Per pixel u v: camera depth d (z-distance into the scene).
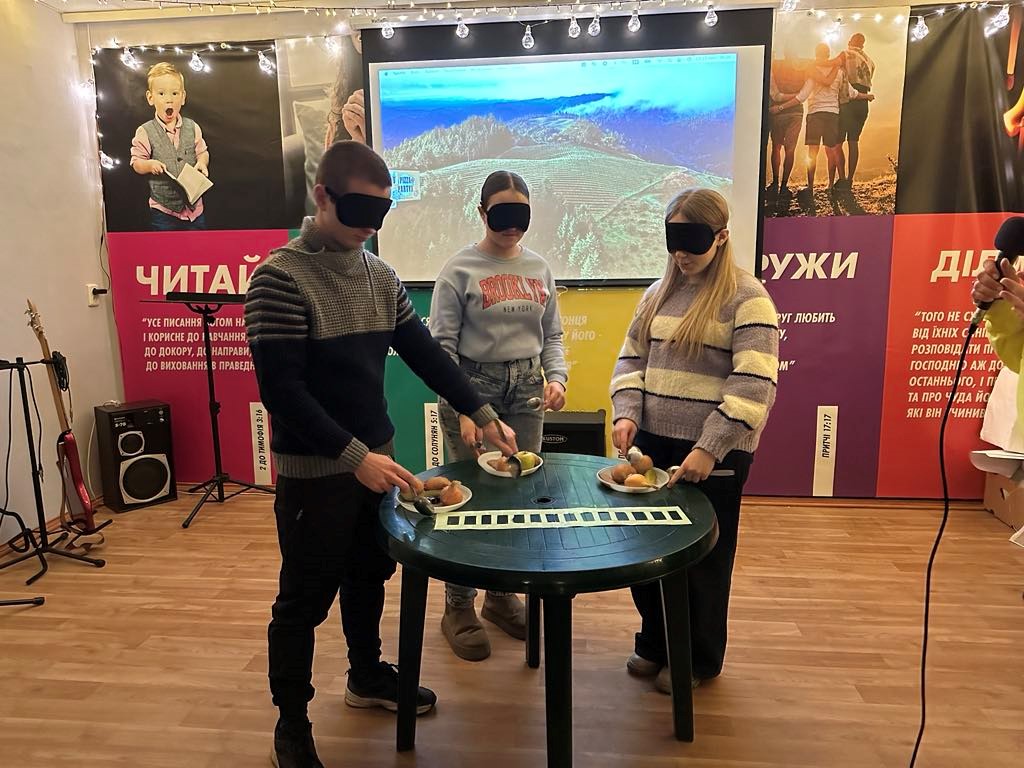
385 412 1.62
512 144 3.28
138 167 3.48
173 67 3.38
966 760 1.63
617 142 3.22
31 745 1.70
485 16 3.17
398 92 3.28
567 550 1.23
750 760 1.64
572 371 3.43
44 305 3.17
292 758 1.55
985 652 2.08
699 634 1.84
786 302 3.27
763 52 3.06
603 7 3.12
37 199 3.12
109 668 2.03
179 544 2.96
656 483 1.59
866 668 2.01
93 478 3.51
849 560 2.74
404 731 1.67
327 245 1.44
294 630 1.52
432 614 2.37
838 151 3.12
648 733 1.74
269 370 1.35
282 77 3.34
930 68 3.03
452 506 1.44
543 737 1.73
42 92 3.15
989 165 3.06
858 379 3.30
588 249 3.32
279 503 1.53
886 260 3.19
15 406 2.98
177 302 3.25
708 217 1.63
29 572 2.69
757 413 1.55
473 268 2.03
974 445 3.27
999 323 1.49
